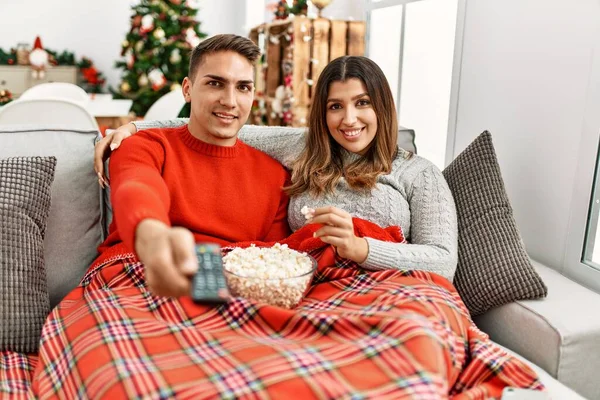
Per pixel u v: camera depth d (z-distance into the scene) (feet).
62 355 3.33
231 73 4.62
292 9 11.96
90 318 3.41
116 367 2.88
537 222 5.77
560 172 5.39
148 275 2.44
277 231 5.13
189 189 4.69
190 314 3.55
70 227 4.76
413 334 3.01
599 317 4.12
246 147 5.17
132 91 16.39
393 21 9.98
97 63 19.07
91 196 4.90
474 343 3.59
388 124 5.07
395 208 4.87
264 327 3.41
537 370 3.94
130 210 2.87
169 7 15.90
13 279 3.97
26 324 3.94
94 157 4.71
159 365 2.92
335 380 2.79
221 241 4.66
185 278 2.40
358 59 4.98
